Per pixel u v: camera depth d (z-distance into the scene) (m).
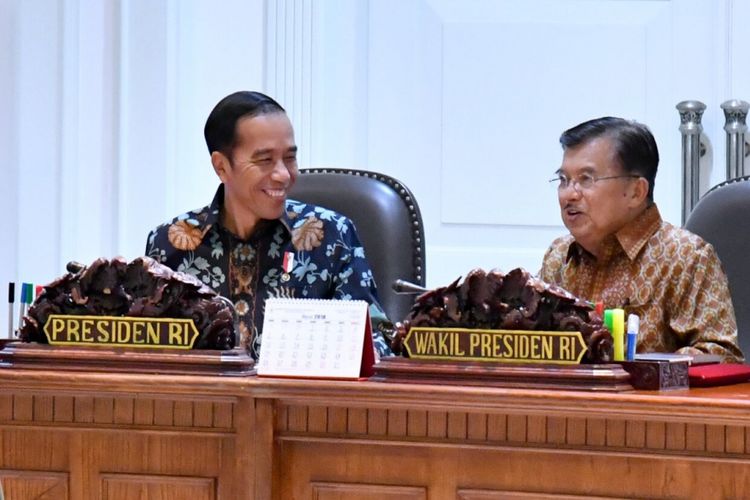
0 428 4.43
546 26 8.97
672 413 3.78
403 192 6.60
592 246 6.23
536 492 4.02
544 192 8.98
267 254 6.20
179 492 4.32
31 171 8.31
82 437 4.39
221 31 8.55
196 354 4.34
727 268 6.47
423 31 9.12
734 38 8.69
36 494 4.41
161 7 8.29
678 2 8.84
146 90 8.30
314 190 6.64
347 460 4.19
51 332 4.48
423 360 4.18
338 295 6.12
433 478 4.12
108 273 4.46
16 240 8.33
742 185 6.55
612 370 4.03
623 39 8.91
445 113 9.09
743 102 8.56
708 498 3.85
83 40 8.30
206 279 6.20
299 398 4.13
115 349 4.41
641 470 3.92
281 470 4.25
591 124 6.21
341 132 9.14
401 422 4.14
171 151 8.33
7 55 8.37
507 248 9.02
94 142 8.33
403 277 6.45
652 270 6.11
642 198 6.17
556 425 4.00
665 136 8.88
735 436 3.82
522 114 9.00
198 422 4.30
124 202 8.31
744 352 6.37
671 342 6.13
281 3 8.66
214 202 6.29
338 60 9.14
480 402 3.95
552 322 4.10
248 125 6.03
